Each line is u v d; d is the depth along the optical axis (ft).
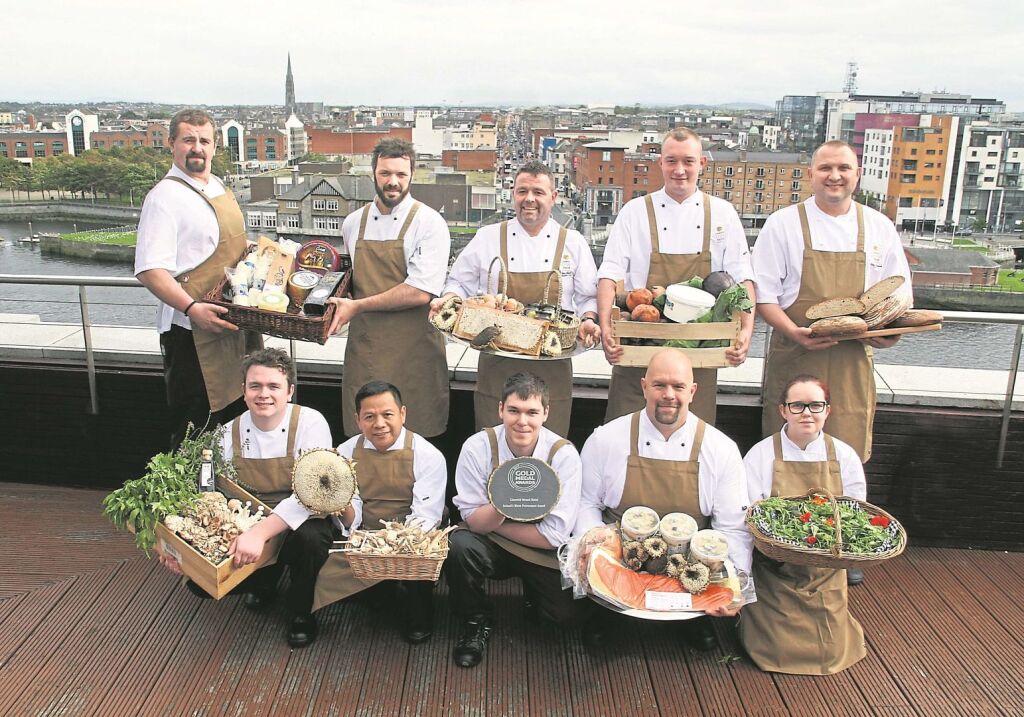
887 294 10.55
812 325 10.74
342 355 13.70
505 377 11.43
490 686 9.14
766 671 9.50
